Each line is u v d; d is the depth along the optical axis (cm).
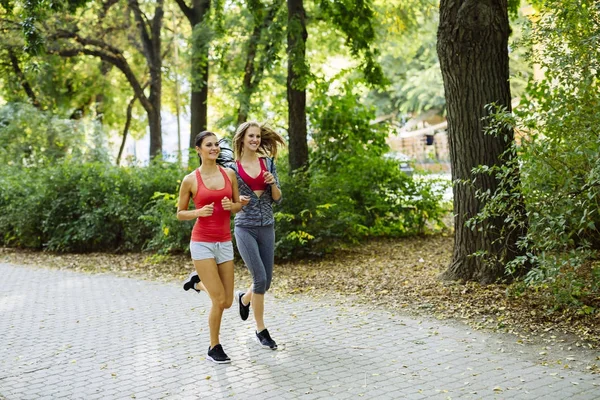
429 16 2330
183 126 3256
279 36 1351
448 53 841
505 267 757
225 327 725
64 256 1375
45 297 942
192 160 1402
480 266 848
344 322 734
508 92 841
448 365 575
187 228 1203
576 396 494
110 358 625
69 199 1424
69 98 2542
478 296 791
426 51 3478
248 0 1348
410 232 1480
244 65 1830
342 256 1193
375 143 1584
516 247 830
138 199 1359
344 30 1400
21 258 1382
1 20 1658
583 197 669
